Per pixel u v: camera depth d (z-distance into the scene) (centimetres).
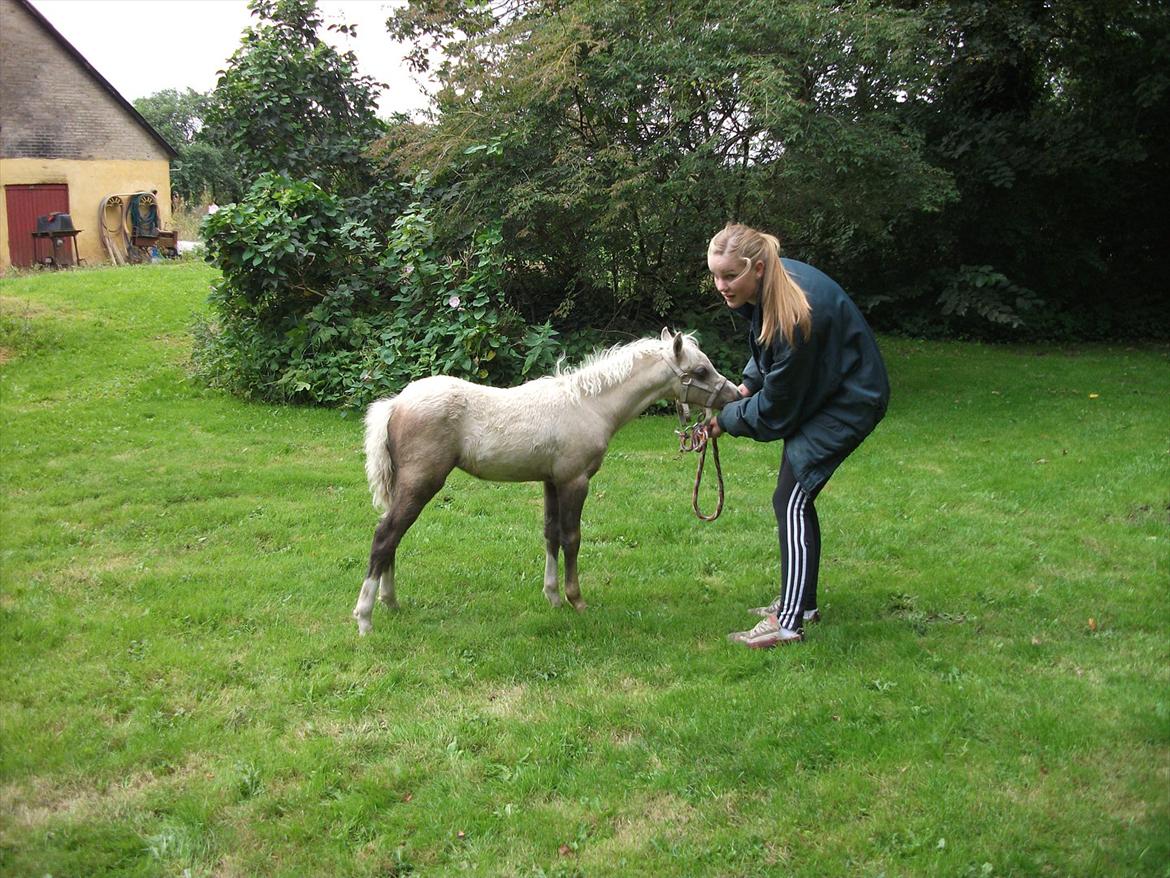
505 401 433
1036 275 1439
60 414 807
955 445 793
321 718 360
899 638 428
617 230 906
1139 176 1451
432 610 464
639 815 302
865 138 878
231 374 915
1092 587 488
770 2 858
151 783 318
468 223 903
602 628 442
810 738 342
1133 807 302
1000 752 332
